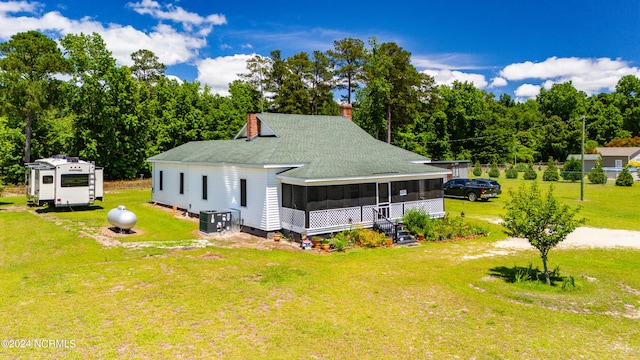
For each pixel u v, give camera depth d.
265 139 23.91
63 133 44.91
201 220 20.64
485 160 70.38
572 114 84.75
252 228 20.06
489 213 26.78
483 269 13.88
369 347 8.07
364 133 27.45
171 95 55.19
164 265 13.98
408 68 53.38
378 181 19.77
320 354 7.76
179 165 27.39
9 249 16.41
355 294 11.20
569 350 8.00
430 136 65.50
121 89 45.75
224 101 60.25
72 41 43.91
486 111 71.81
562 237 11.88
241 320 9.30
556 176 49.34
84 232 19.88
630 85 94.06
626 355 7.80
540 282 12.16
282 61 64.75
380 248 17.14
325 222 18.02
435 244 18.09
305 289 11.56
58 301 10.33
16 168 41.88
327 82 64.31
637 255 16.03
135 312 9.66
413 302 10.62
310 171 17.97
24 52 41.78
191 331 8.66
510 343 8.28
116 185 43.62
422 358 7.63
